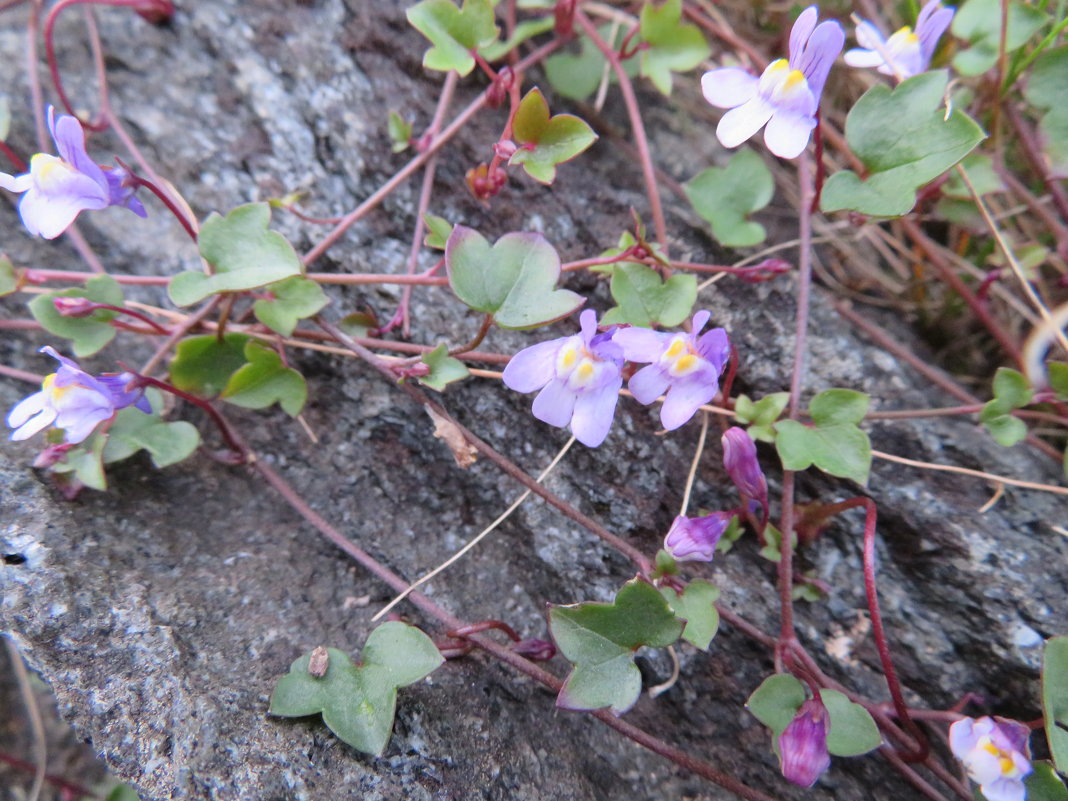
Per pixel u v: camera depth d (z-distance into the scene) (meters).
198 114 0.10
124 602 0.07
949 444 0.09
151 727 0.07
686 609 0.08
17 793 0.12
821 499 0.09
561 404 0.07
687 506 0.09
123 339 0.09
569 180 0.10
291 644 0.08
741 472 0.08
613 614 0.07
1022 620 0.08
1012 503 0.09
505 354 0.09
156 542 0.08
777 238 0.10
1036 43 0.10
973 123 0.08
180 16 0.10
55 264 0.10
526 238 0.08
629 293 0.09
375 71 0.10
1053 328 0.09
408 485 0.09
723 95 0.08
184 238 0.10
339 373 0.09
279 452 0.09
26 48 0.10
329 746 0.07
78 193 0.08
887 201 0.08
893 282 0.10
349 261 0.10
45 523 0.08
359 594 0.08
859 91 0.11
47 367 0.09
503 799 0.07
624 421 0.09
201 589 0.08
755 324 0.10
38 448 0.08
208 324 0.09
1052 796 0.07
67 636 0.07
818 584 0.09
